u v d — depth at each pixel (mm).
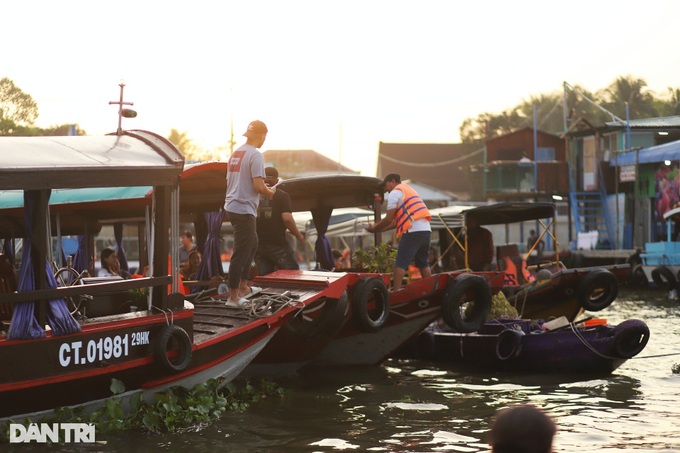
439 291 11117
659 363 11656
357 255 12578
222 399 8492
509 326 11531
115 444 7137
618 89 57031
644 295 25281
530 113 71750
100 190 11281
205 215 13148
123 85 8305
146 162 7648
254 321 8789
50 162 7047
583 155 39312
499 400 9227
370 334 11117
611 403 8992
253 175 8930
